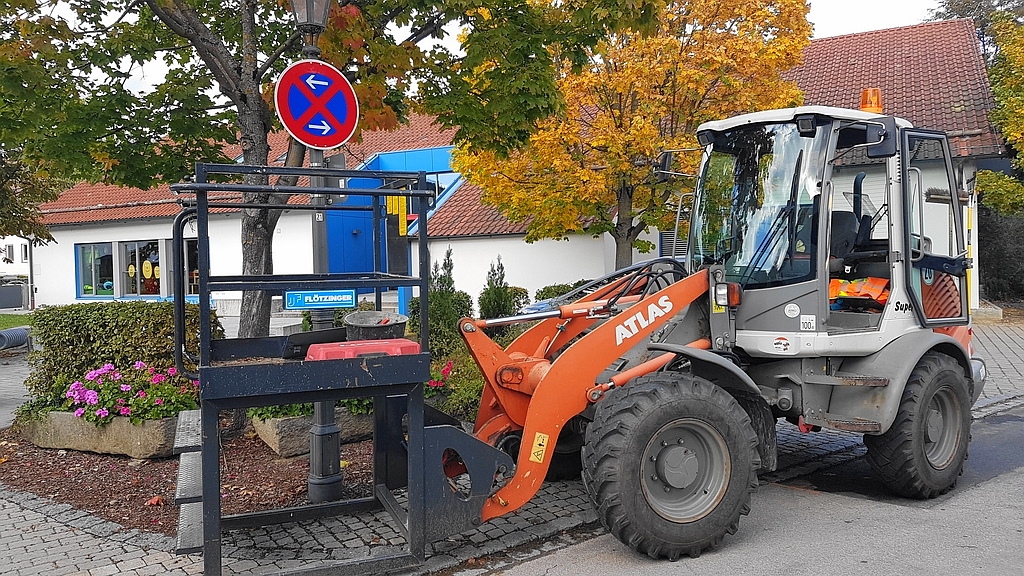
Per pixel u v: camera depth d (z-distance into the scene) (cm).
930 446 545
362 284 400
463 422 697
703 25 1138
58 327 704
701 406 433
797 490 575
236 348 484
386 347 402
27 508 531
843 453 679
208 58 688
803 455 673
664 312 488
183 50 754
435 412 490
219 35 771
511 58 700
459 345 921
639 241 1405
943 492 559
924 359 539
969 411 564
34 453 668
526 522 496
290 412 642
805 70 2111
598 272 1792
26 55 586
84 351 699
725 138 565
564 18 716
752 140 546
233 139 751
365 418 684
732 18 1134
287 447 623
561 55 740
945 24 2150
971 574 409
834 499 550
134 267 2545
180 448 421
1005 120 1541
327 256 625
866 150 486
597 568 427
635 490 418
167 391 651
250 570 423
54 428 673
